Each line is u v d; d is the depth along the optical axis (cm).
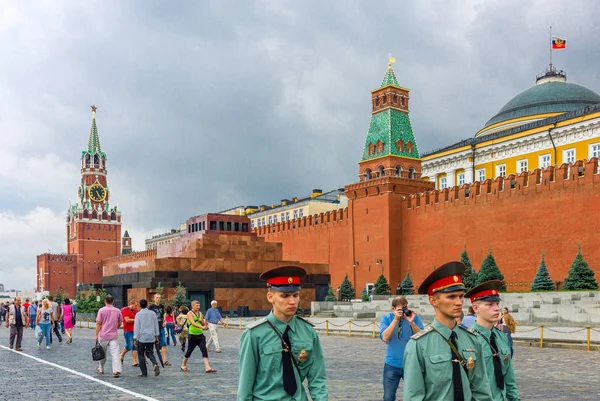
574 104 6600
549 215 4497
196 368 1673
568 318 2855
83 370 1630
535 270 4559
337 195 9419
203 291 5228
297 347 509
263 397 500
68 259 14438
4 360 1891
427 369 488
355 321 3731
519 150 6097
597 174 4194
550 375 1525
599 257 4128
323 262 6656
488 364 620
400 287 5138
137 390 1275
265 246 5812
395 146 5891
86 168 15075
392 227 5738
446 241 5319
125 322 1705
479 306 644
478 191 5094
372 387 1312
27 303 3644
